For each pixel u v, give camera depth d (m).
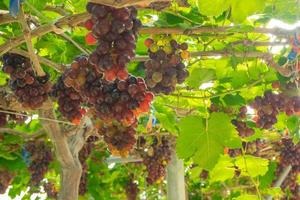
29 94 1.57
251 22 1.77
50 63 1.58
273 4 1.65
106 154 2.88
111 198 3.14
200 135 1.75
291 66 1.75
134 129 1.43
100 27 1.16
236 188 3.28
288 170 2.70
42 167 2.45
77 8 1.68
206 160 1.75
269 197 2.79
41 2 1.59
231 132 1.76
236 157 2.07
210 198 3.61
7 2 1.56
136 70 1.79
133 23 1.21
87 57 1.39
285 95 1.83
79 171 1.92
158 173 2.51
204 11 1.14
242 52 1.74
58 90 1.56
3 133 2.33
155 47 1.53
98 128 1.43
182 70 1.55
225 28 1.59
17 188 3.10
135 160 2.88
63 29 1.38
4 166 2.48
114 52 1.18
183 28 1.54
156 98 2.05
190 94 2.00
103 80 1.36
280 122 2.14
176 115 2.11
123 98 1.35
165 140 2.49
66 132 1.86
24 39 1.48
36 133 2.35
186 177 3.52
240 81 1.89
